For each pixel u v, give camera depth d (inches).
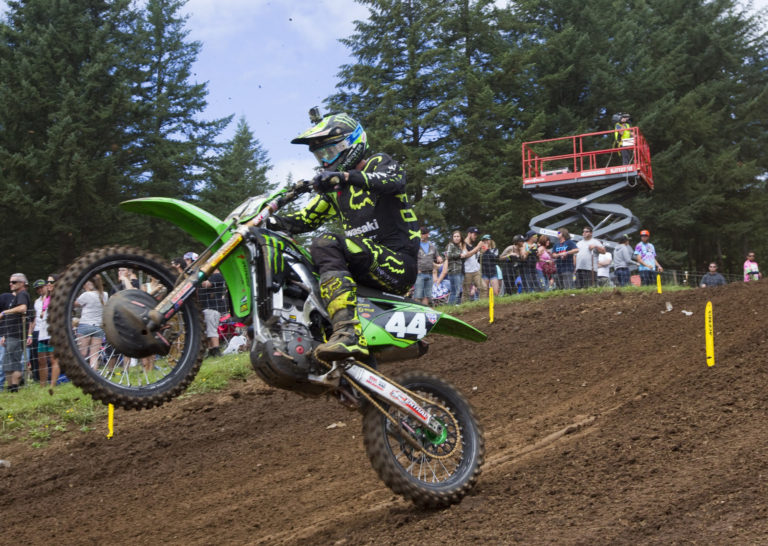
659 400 229.9
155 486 247.3
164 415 328.8
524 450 218.2
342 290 160.1
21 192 903.1
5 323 381.7
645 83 1352.1
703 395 224.4
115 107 1013.2
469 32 1259.2
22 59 974.4
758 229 1545.3
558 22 1457.9
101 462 278.1
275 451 268.4
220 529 196.7
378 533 163.5
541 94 1325.0
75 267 146.3
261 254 153.3
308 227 179.6
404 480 167.9
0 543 208.4
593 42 1391.5
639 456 183.0
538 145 1183.6
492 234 1162.6
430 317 175.9
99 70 1003.3
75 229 971.9
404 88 1157.1
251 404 335.6
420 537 154.9
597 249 587.2
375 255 168.6
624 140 791.7
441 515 167.2
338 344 154.3
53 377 380.2
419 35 1162.6
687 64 1569.9
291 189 158.6
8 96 953.5
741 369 240.1
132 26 1152.8
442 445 180.2
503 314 486.0
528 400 292.2
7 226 963.3
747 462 166.6
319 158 170.2
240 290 156.0
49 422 323.9
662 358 307.3
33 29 1045.2
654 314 410.6
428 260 509.0
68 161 932.0
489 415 278.5
